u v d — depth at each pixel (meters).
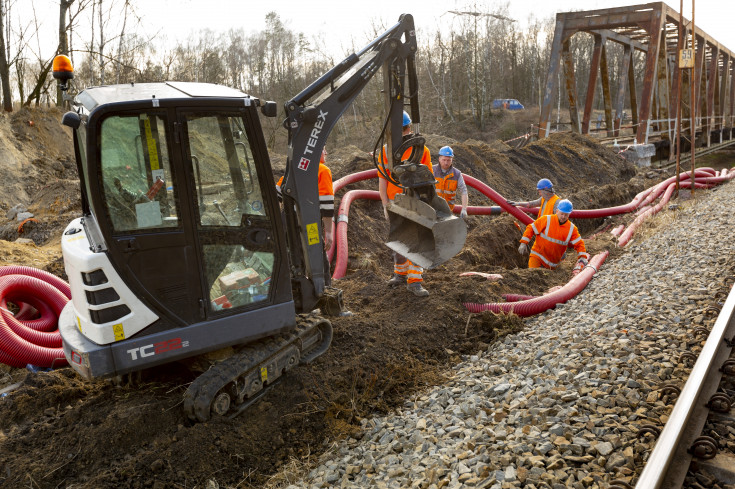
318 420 4.41
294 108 4.60
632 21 20.92
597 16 21.52
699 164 29.80
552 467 3.12
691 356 4.20
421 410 4.44
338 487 3.59
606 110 25.81
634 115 28.39
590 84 23.33
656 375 4.01
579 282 6.96
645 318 5.14
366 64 4.98
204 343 4.03
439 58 56.81
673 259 7.34
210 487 3.72
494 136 48.31
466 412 4.12
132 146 3.68
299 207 4.71
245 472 3.92
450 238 5.07
